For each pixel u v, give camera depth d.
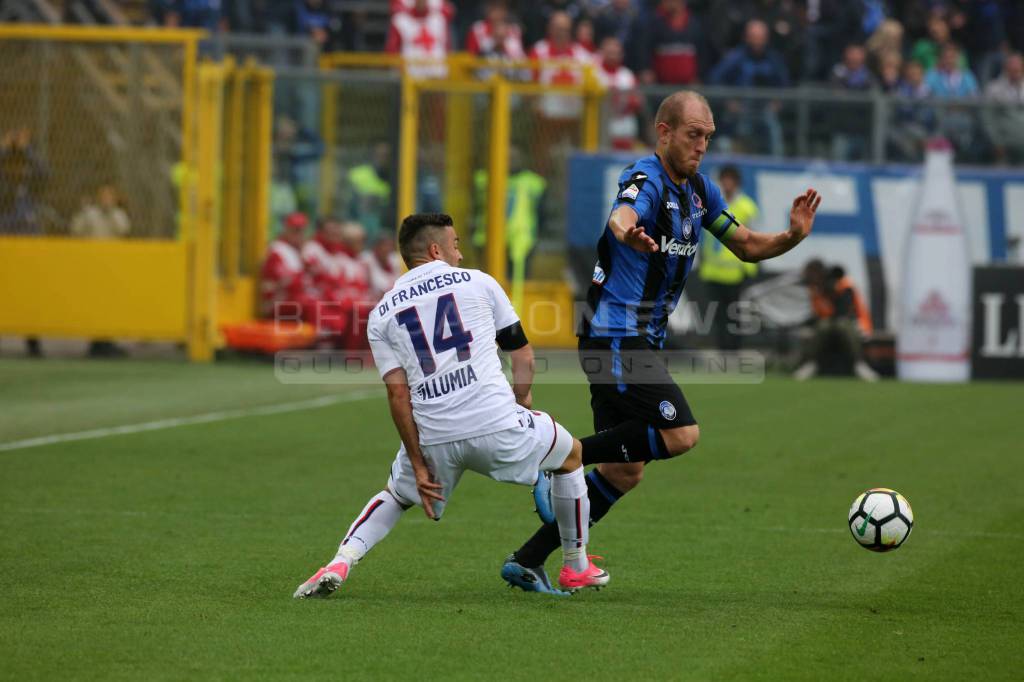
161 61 59.81
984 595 22.17
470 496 31.09
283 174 64.88
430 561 24.38
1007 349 59.28
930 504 30.66
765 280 60.06
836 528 27.86
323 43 80.19
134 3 80.19
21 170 59.97
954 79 80.81
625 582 22.95
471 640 18.95
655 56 76.56
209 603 20.89
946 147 64.25
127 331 60.22
